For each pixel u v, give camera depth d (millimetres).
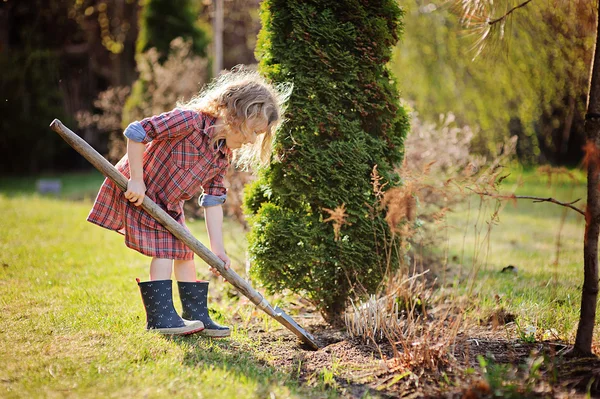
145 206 2670
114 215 2789
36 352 2449
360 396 2273
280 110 2898
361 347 2844
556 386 2211
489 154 8375
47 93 14141
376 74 3299
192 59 11750
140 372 2264
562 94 6770
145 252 2744
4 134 14000
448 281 4441
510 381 2246
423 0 8375
